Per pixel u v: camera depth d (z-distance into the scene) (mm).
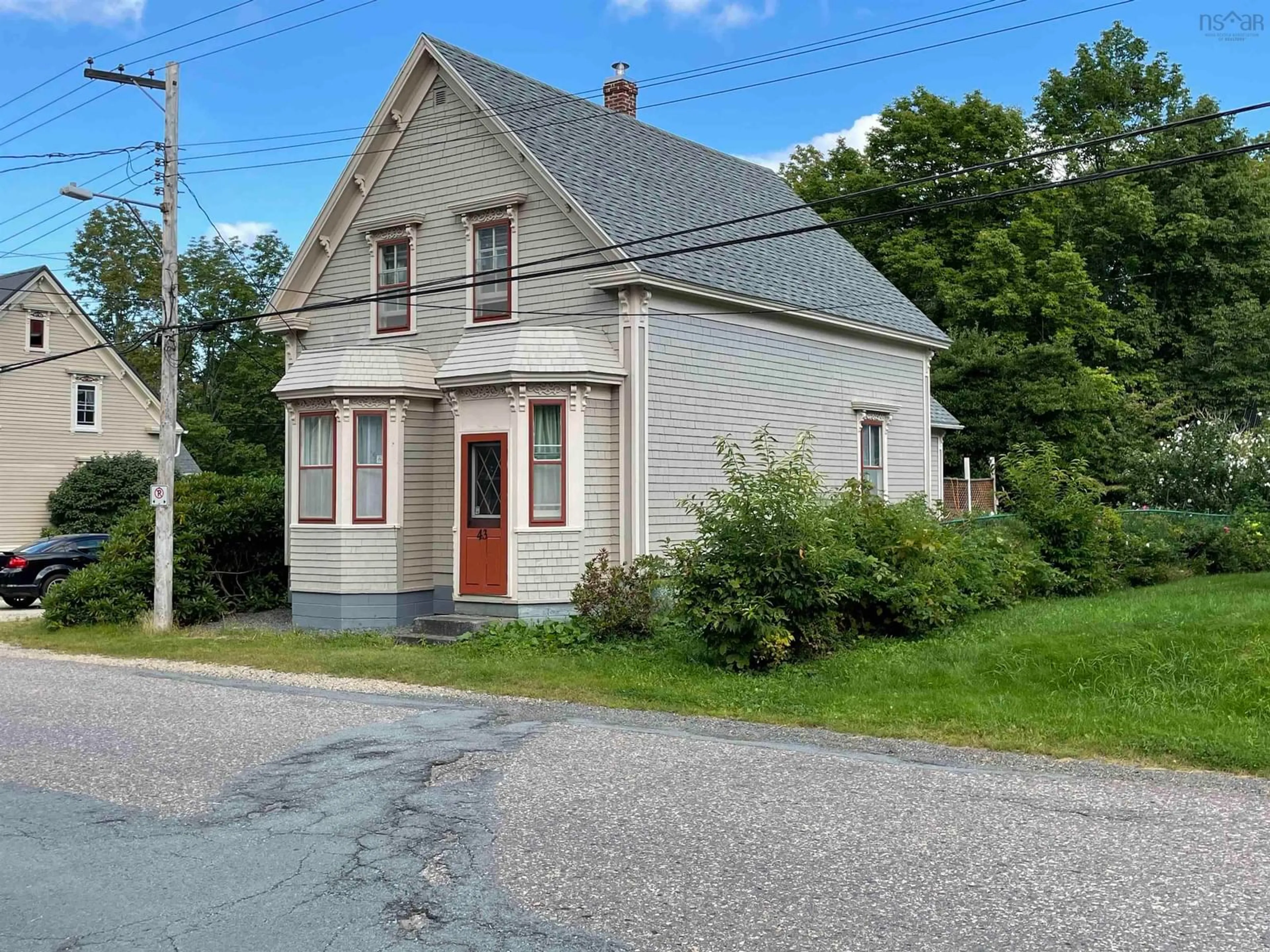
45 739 9828
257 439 49688
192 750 9273
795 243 22438
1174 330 40031
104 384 36594
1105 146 40781
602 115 21094
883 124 39281
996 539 16938
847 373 21406
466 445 16906
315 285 20203
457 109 18266
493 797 7551
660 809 7184
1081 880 5680
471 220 18047
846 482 16703
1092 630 12453
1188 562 20219
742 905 5398
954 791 7598
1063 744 8992
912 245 36531
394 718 10625
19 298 34062
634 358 16422
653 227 17797
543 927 5188
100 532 32625
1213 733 8977
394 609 17375
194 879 5984
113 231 51688
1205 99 40188
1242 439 25047
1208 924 5066
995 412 31906
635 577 14930
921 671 11797
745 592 12555
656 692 11633
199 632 17734
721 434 18031
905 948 4852
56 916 5473
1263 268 39594
